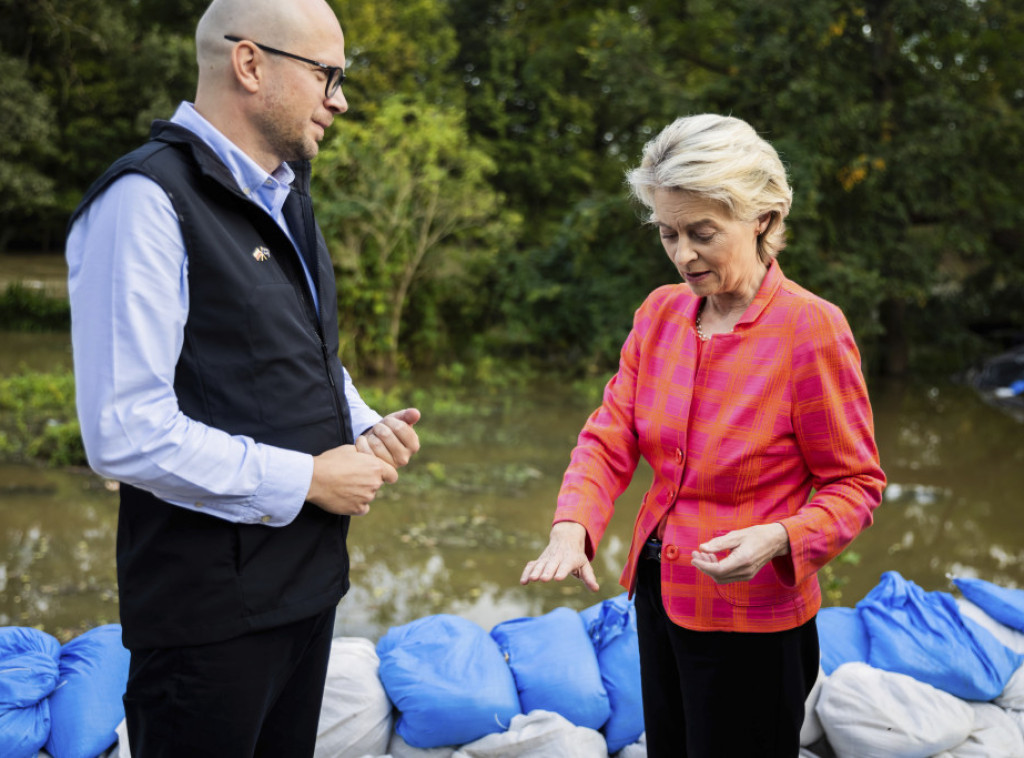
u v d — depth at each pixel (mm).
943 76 14766
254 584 1412
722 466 1513
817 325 1472
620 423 1728
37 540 5848
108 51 18688
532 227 19469
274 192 1521
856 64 14258
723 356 1530
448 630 2510
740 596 1517
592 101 20109
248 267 1397
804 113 12906
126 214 1298
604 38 14516
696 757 1600
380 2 19984
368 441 1599
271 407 1423
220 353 1379
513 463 8523
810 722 2438
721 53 14367
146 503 1396
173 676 1396
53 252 24422
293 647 1495
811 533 1427
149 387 1291
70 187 20219
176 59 18578
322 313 1564
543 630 2541
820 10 12781
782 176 1485
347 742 2297
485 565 5832
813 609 1559
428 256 13992
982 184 14000
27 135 16750
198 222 1348
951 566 6156
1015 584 5852
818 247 13688
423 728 2314
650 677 1691
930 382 15320
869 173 13531
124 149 19641
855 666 2439
